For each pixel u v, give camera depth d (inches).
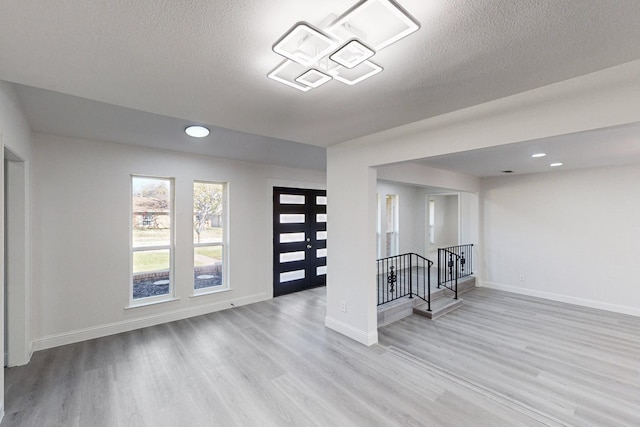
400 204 297.4
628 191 185.0
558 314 182.1
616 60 67.3
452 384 102.8
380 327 160.1
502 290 239.0
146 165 158.1
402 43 59.8
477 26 54.5
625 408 91.9
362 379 105.3
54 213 132.3
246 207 197.3
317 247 242.7
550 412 89.6
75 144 138.1
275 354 123.9
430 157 109.0
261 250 204.7
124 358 120.4
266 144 168.7
